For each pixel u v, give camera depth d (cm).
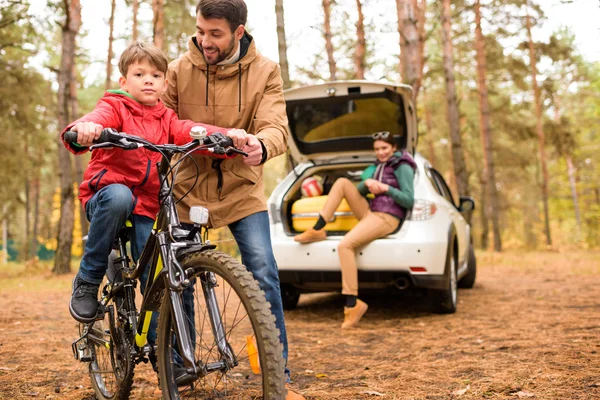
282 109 294
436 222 534
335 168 621
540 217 4322
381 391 305
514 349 392
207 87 295
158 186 258
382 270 523
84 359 294
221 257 213
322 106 575
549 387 294
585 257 1430
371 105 567
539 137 2455
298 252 545
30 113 1703
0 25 1246
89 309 253
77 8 1255
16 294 809
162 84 261
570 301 627
